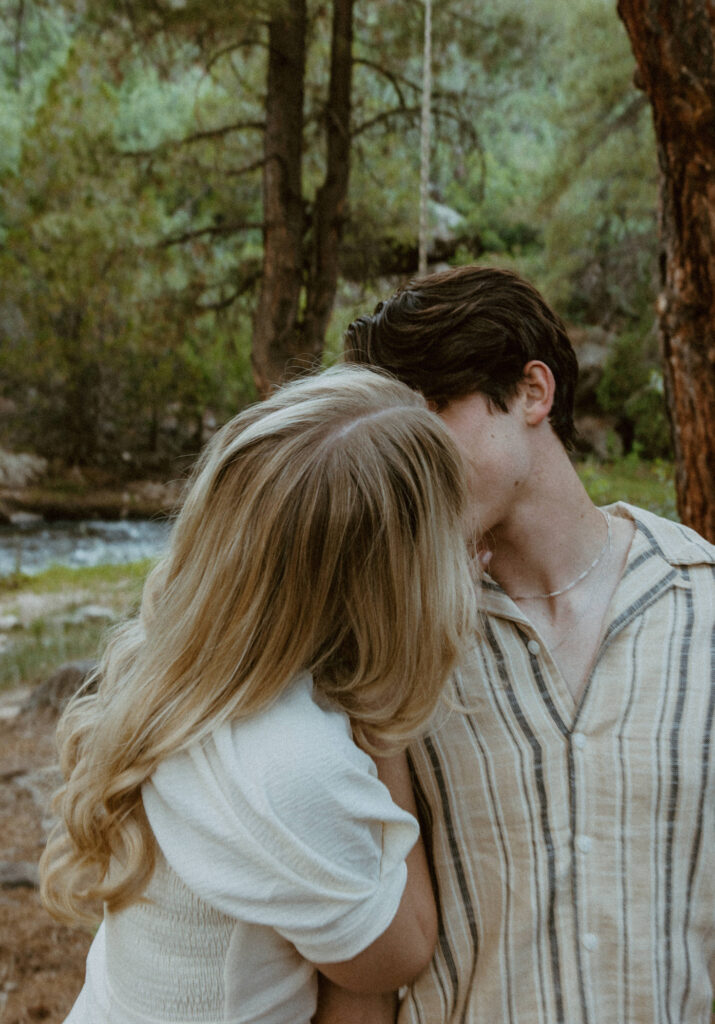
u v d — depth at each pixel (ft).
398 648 2.79
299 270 30.42
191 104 42.01
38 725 18.01
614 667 3.24
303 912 2.63
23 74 46.34
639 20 7.16
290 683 2.84
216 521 2.84
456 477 2.94
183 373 48.42
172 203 35.12
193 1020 2.77
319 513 2.71
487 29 31.07
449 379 3.29
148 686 2.83
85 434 51.01
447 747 3.29
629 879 3.13
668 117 7.45
